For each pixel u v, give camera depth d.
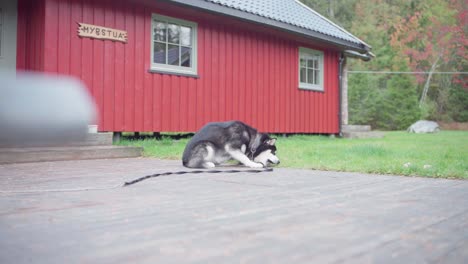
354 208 2.52
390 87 32.06
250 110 11.16
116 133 8.39
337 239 1.76
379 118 31.95
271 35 11.81
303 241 1.72
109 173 4.51
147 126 8.78
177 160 6.23
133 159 6.44
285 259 1.46
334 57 14.35
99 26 8.00
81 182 3.76
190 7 8.71
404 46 33.66
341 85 14.59
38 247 1.60
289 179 4.05
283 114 12.23
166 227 1.97
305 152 7.10
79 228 1.94
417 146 9.22
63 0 7.51
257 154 5.43
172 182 3.79
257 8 10.70
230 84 10.59
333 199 2.87
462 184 3.72
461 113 34.19
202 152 5.08
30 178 4.05
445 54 33.88
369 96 31.83
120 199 2.83
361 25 35.47
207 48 10.02
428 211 2.44
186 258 1.46
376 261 1.45
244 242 1.70
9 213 2.31
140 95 8.66
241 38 10.90
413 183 3.78
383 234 1.86
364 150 7.07
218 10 9.11
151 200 2.79
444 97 34.44
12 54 7.82
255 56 11.31
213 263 1.41
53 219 2.15
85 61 7.82
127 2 8.42
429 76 33.94
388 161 5.66
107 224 2.03
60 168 5.04
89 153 6.36
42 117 0.65
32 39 7.59
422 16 35.25
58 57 7.44
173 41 9.38
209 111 10.06
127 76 8.45
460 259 1.49
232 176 4.29
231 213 2.34
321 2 37.19
